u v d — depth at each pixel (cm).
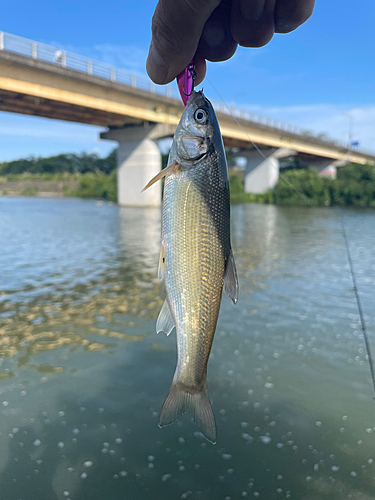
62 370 71
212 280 26
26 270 150
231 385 67
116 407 60
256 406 61
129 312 101
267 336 87
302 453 51
